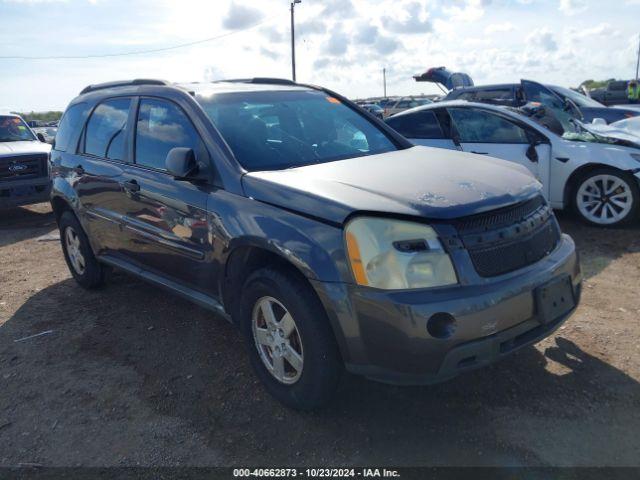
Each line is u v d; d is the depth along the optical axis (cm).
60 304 506
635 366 347
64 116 552
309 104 435
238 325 357
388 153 400
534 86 1153
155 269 421
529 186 326
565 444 280
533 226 306
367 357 276
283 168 352
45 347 421
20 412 337
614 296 458
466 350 266
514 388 330
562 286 307
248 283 324
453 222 275
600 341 380
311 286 292
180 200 369
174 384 358
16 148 911
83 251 515
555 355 364
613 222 657
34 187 896
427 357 263
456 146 721
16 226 889
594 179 661
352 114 451
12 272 619
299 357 304
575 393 322
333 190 299
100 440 305
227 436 302
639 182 634
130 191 416
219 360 385
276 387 322
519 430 293
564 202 683
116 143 453
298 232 291
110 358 397
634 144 642
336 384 298
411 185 304
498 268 282
